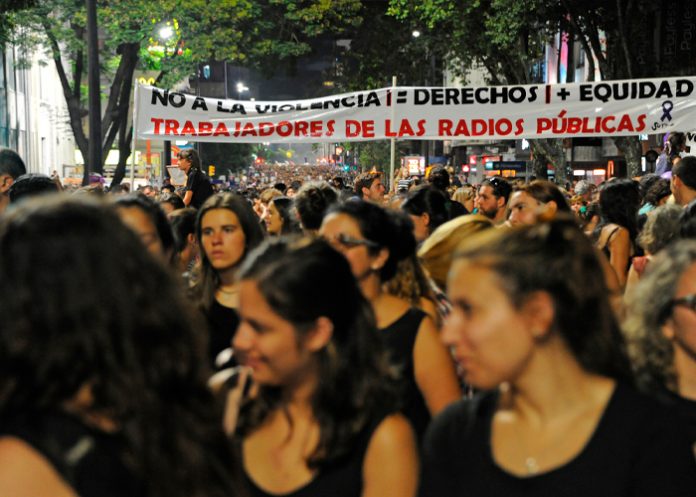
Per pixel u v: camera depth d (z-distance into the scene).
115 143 76.75
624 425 3.18
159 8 48.69
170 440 2.65
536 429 3.23
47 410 2.51
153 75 69.50
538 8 40.16
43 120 83.25
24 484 2.42
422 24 54.62
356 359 3.94
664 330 4.40
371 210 6.05
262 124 18.84
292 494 3.92
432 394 5.76
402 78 64.44
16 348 2.46
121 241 2.58
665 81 18.62
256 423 4.00
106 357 2.53
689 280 4.34
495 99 18.66
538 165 52.69
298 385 3.96
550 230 3.19
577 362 3.20
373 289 6.05
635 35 42.22
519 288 3.09
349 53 64.94
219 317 7.46
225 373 4.13
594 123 18.73
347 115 18.72
